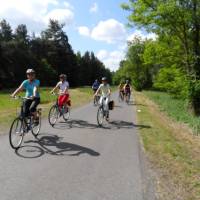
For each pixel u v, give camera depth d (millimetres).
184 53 22672
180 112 21328
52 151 8805
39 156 8242
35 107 9617
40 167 7371
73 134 11336
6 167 7258
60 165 7594
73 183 6477
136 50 75188
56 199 5684
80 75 115062
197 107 20828
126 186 6438
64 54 97625
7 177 6645
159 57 24375
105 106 13938
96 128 12922
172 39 23156
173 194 6141
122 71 87062
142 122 15086
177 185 6641
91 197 5832
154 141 10812
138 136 11609
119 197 5879
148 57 25219
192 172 7578
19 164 7512
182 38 21906
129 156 8680
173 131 13969
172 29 21406
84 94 39844
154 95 40688
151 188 6391
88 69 124875
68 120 14711
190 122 16672
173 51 23562
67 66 98000
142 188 6363
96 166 7648
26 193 5887
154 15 20438
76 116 16359
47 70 87562
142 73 74312
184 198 5973
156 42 24453
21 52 81375
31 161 7785
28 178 6637
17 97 9305
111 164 7867
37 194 5863
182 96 24797
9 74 74500
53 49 96000
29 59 82812
